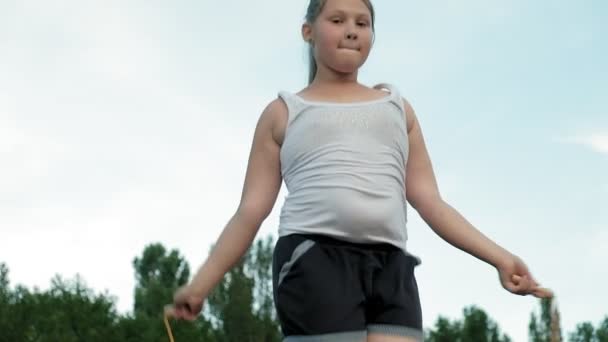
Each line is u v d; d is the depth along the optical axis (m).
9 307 30.66
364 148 4.72
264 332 31.08
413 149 5.02
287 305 4.61
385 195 4.68
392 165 4.76
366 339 4.57
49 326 30.19
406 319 4.55
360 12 4.93
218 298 31.44
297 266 4.60
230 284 31.30
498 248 4.78
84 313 31.08
